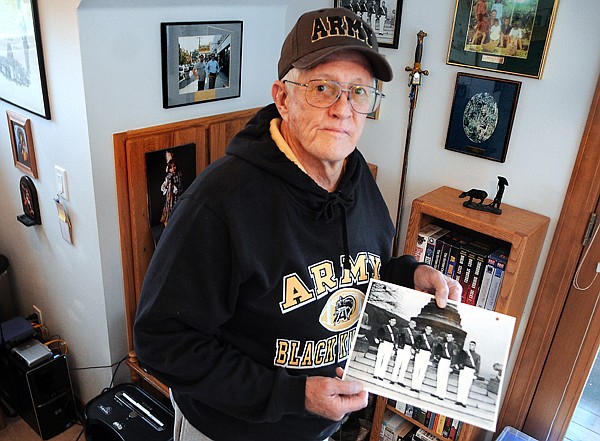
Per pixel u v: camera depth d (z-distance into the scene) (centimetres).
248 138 105
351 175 109
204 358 97
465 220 164
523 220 164
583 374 177
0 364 233
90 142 177
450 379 104
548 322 179
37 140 203
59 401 230
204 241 92
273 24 221
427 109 189
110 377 220
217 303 96
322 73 93
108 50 171
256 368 100
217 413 112
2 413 234
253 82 223
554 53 156
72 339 235
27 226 228
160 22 180
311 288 103
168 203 201
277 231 98
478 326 108
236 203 94
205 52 197
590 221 161
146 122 190
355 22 95
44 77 183
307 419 113
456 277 175
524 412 195
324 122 94
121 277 206
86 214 192
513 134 171
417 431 200
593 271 164
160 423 191
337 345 112
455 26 173
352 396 97
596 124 153
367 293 113
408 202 205
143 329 96
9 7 184
